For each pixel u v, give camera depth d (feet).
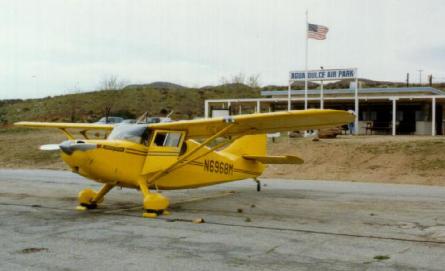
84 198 36.50
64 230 27.45
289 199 43.14
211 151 37.83
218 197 44.70
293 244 23.99
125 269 19.22
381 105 128.36
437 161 67.36
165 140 36.32
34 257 21.06
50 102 254.27
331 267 19.74
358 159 72.84
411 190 50.90
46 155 95.91
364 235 26.45
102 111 234.58
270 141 91.71
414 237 25.99
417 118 123.95
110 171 32.94
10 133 130.52
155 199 33.32
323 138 94.27
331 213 34.81
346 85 252.42
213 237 25.59
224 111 116.47
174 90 287.69
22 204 39.47
